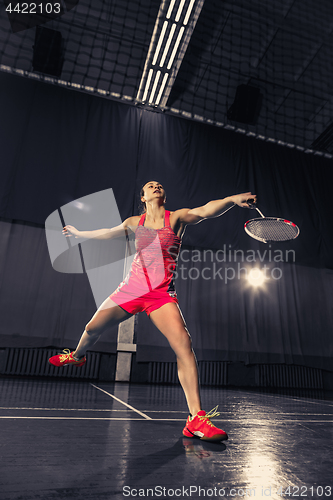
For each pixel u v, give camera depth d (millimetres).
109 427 1431
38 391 2912
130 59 6672
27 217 5383
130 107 6672
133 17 6215
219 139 7137
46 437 1188
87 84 6676
